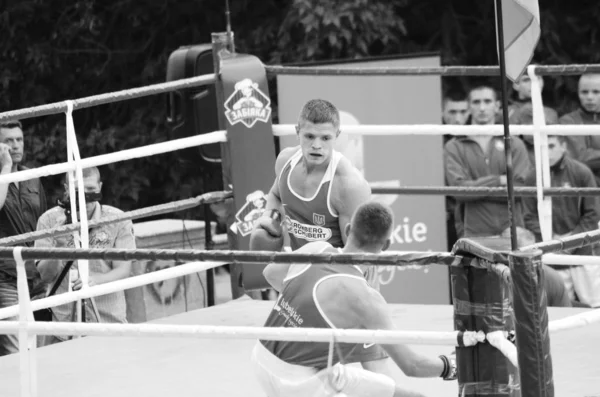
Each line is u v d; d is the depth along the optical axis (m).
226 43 14.88
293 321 8.90
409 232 17.16
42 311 14.91
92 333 8.80
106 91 26.67
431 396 10.50
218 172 16.95
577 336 12.19
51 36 26.19
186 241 18.59
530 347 7.52
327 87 16.67
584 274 16.22
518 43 8.41
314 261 8.15
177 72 16.03
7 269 15.11
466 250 7.99
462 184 17.05
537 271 7.48
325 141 10.77
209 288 16.72
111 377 11.62
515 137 17.33
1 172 15.15
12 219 15.65
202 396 10.84
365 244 8.91
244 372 11.59
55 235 12.73
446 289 17.27
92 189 14.53
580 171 16.83
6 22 26.02
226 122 14.65
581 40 24.78
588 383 10.55
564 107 24.19
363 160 16.80
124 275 15.05
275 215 11.69
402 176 16.98
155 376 11.60
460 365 8.23
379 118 16.78
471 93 17.38
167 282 17.48
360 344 8.95
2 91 26.61
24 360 8.95
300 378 8.85
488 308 8.09
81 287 13.43
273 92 23.77
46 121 26.44
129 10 25.84
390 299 17.16
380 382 8.83
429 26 25.28
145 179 25.55
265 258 8.25
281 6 25.09
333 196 11.04
